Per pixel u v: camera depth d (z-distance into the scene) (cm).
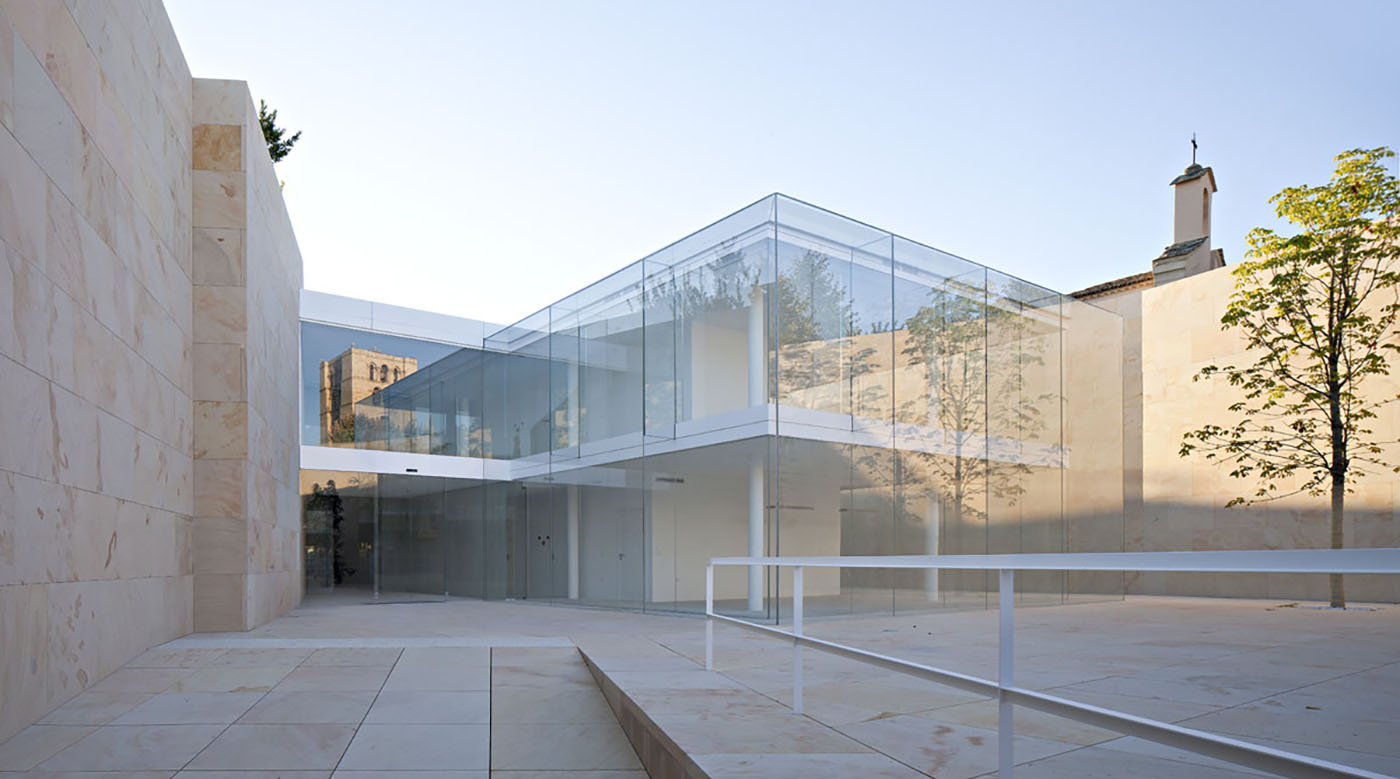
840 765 348
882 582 1237
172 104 870
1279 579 1562
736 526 1207
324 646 783
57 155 546
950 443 1355
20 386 483
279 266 1276
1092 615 1235
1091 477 1579
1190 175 2442
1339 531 1427
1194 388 1770
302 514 1705
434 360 1895
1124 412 1891
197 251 960
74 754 458
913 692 559
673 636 955
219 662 698
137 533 721
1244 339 1691
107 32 650
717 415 1247
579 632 1009
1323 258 1455
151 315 771
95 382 614
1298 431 1540
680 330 1345
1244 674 612
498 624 1132
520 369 1836
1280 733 414
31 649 502
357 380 1784
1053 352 1544
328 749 480
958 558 301
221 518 948
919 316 1334
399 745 490
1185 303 1797
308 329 1742
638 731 482
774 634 495
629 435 1459
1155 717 458
